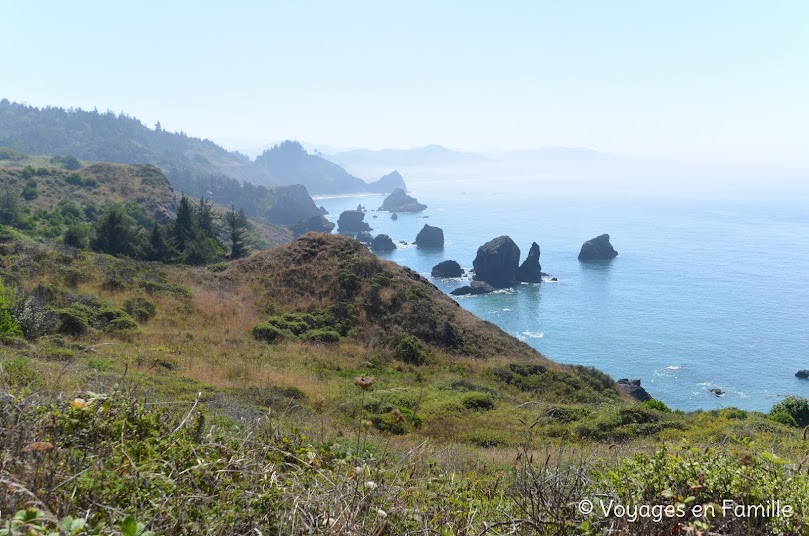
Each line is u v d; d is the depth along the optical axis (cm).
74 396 416
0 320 1689
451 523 338
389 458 499
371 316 3127
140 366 1586
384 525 309
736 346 6444
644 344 6588
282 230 16300
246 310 2969
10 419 334
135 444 350
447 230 19338
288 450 415
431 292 3641
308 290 3325
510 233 18150
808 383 5272
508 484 457
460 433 1480
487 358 2973
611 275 10906
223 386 1571
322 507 307
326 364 2342
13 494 246
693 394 5059
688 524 291
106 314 2239
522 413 1797
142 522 256
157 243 5241
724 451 432
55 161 14625
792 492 332
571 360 6094
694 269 11338
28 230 6400
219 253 5947
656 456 387
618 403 2383
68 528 212
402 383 2234
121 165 10450
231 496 302
